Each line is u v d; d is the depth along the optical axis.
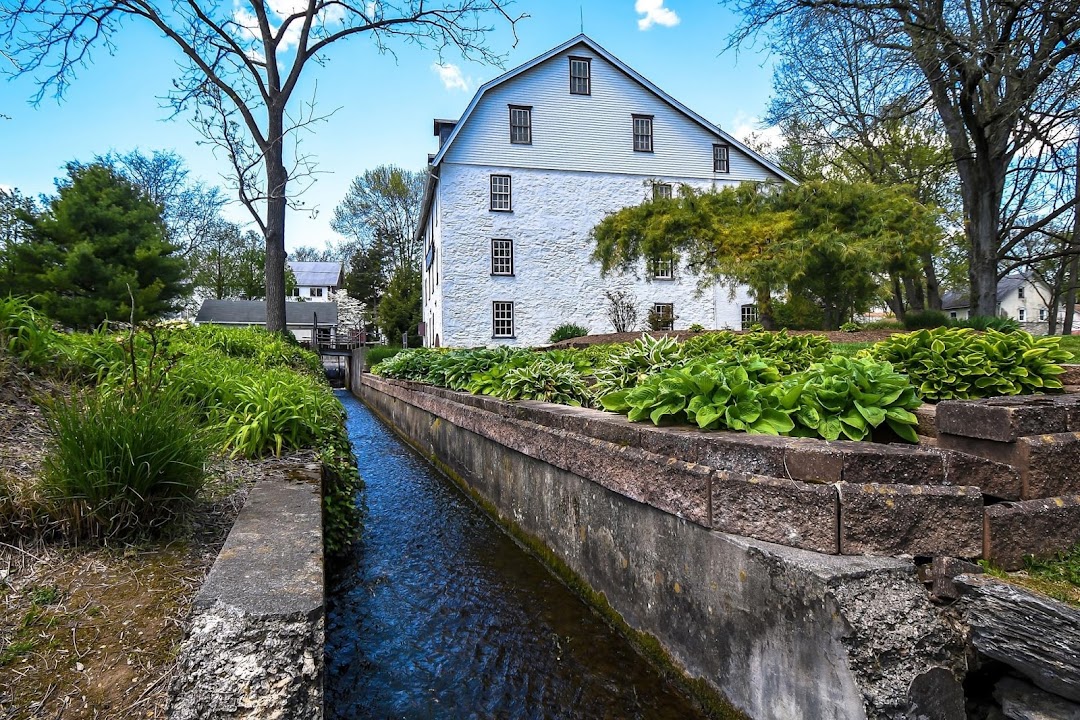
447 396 7.00
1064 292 23.02
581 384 4.86
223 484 2.97
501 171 20.52
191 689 1.41
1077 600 1.59
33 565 2.03
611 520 2.97
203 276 43.59
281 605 1.58
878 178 20.56
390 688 2.56
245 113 12.32
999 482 1.99
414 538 4.51
